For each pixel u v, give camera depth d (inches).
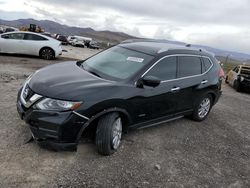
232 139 241.4
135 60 201.8
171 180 160.6
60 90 159.0
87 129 173.2
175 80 217.3
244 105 404.5
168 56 213.0
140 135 211.9
